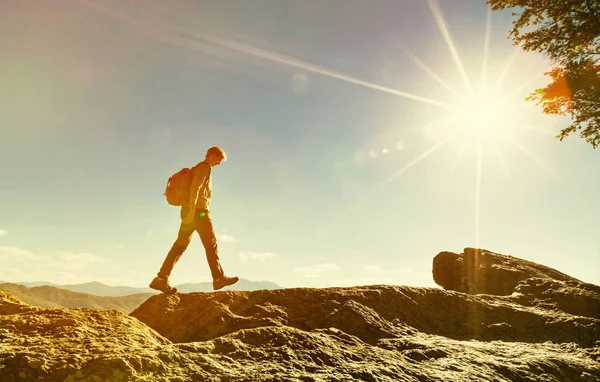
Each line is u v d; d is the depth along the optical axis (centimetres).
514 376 359
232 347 299
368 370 297
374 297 543
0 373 204
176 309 429
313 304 497
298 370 278
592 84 981
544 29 1047
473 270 936
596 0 973
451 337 499
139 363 235
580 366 423
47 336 267
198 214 438
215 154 461
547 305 693
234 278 450
